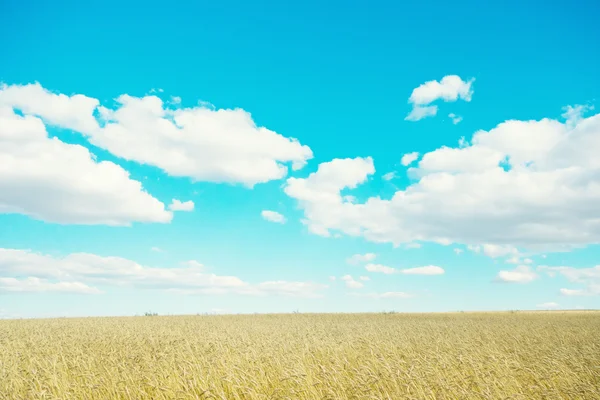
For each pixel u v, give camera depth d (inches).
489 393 381.1
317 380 403.5
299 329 1018.1
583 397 396.2
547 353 598.5
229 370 438.9
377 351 585.9
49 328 1013.8
